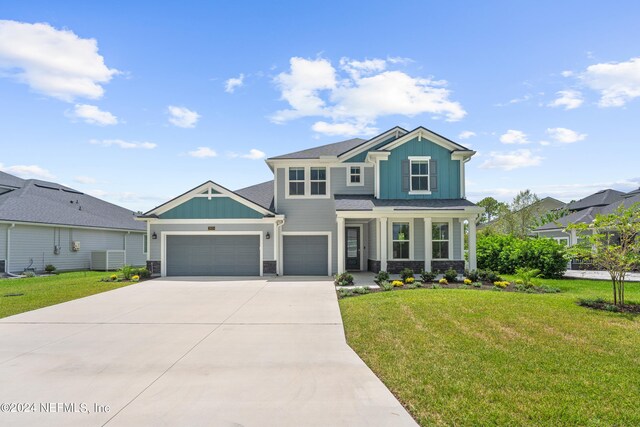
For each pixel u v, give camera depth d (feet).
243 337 24.30
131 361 19.76
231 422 13.19
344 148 63.93
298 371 18.28
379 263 56.34
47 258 68.54
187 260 56.03
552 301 32.14
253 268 55.88
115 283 48.03
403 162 57.57
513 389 15.72
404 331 24.39
